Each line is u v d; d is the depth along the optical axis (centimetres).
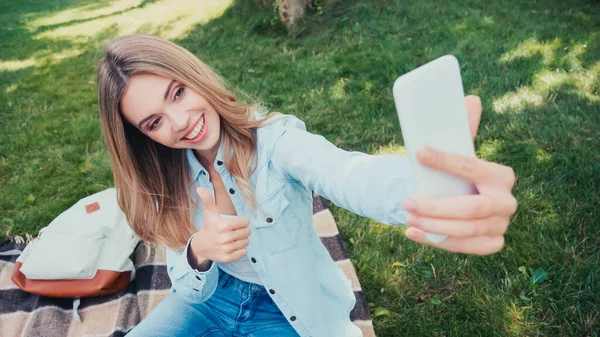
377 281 251
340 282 184
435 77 77
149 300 257
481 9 532
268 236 158
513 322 219
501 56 431
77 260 253
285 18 562
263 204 154
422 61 450
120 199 177
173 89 140
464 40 467
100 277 256
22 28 800
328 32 541
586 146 310
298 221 160
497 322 220
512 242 253
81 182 363
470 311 227
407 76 77
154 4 853
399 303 240
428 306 233
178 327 171
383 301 242
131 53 139
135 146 163
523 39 452
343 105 405
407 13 548
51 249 256
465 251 84
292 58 502
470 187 82
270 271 160
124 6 885
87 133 423
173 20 722
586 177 287
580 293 224
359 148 355
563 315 218
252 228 158
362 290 242
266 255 160
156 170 167
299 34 554
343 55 486
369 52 480
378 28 523
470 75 410
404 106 77
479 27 491
